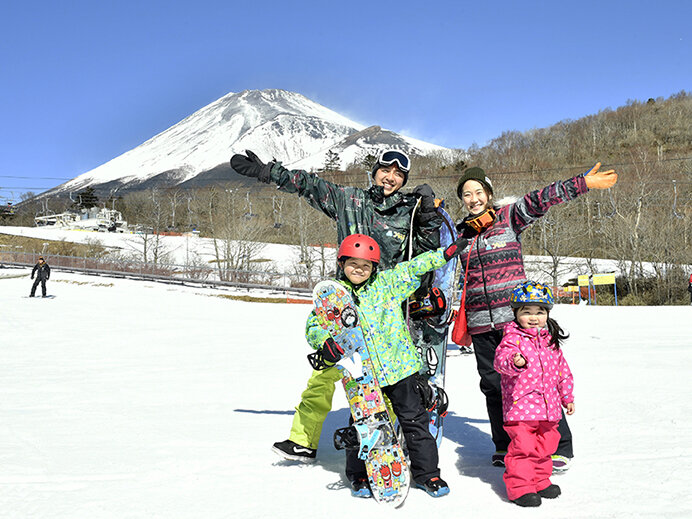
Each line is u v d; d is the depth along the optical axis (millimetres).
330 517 3027
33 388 7094
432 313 3760
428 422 3508
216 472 3797
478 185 4141
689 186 71750
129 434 4789
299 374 8164
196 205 95250
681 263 43250
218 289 36344
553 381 3279
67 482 3596
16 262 43906
